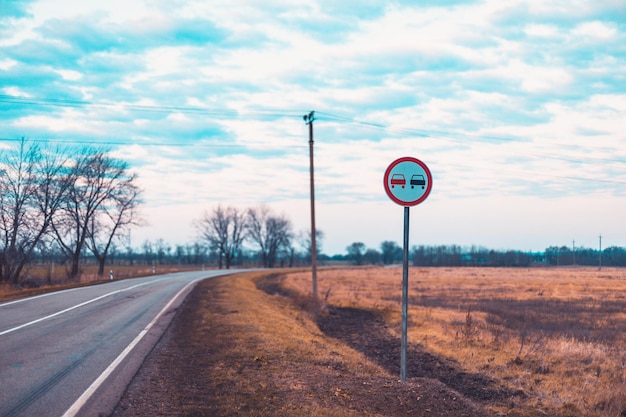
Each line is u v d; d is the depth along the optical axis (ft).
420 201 27.04
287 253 442.50
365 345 55.11
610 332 58.34
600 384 35.40
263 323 52.70
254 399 23.97
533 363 42.37
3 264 112.47
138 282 124.98
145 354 34.71
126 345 38.17
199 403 23.30
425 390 28.76
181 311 61.16
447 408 26.27
